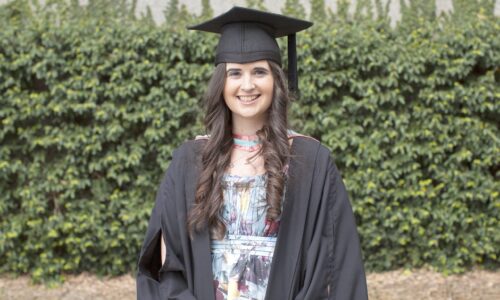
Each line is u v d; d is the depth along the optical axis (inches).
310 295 72.2
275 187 73.5
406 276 211.6
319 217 75.2
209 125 79.0
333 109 204.5
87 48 196.2
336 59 200.7
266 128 76.8
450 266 213.6
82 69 198.7
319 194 75.6
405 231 211.9
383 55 199.9
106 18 205.5
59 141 200.2
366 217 207.0
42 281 208.5
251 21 78.4
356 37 200.2
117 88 198.2
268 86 75.9
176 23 205.8
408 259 217.0
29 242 207.6
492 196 206.5
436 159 205.0
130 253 211.8
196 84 199.9
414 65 199.8
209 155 76.7
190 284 74.6
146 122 204.4
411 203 209.9
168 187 78.1
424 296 195.0
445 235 209.5
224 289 73.5
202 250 74.2
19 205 211.2
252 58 75.9
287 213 74.1
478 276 212.5
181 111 199.6
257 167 77.0
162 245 78.4
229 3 216.4
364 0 210.5
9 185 209.0
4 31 196.5
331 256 75.4
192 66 199.5
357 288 75.7
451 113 205.9
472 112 207.3
